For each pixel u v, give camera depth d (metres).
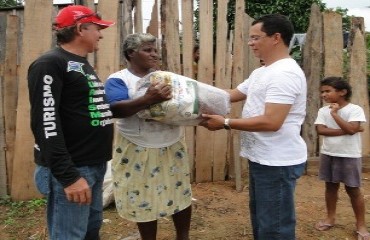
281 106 2.37
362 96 5.62
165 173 2.94
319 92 5.53
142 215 2.94
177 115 2.63
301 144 2.58
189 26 4.87
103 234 3.75
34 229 3.82
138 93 2.66
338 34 5.54
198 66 4.94
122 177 2.93
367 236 3.58
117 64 4.65
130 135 2.87
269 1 10.29
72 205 2.29
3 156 4.48
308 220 4.11
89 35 2.33
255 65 5.23
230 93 3.10
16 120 4.43
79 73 2.23
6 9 5.25
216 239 3.69
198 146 5.11
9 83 4.43
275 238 2.59
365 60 5.61
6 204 4.43
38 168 2.36
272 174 2.51
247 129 2.48
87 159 2.32
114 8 4.52
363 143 5.68
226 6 4.95
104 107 2.39
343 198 4.70
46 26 4.34
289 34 2.50
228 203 4.55
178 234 3.27
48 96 2.09
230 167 5.30
